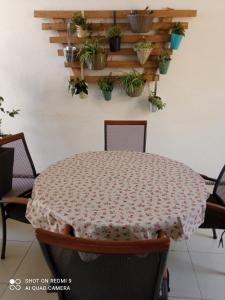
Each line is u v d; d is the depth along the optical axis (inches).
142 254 36.1
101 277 41.0
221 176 80.0
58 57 112.7
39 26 109.0
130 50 107.3
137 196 57.7
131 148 96.3
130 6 104.7
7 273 75.0
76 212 52.4
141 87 107.0
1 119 123.0
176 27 100.7
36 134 124.9
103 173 68.9
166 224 50.5
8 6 107.3
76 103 118.6
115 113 118.5
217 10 103.0
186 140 120.0
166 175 67.6
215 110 115.2
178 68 110.6
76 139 123.9
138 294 42.9
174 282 71.9
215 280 72.6
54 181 64.7
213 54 108.3
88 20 106.2
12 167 81.5
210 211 69.2
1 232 92.4
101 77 110.0
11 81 117.8
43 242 36.9
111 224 48.9
